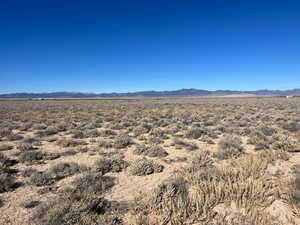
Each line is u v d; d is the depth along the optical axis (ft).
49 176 25.96
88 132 57.16
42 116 103.30
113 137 53.01
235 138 48.73
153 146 39.99
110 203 20.10
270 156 32.48
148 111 129.39
